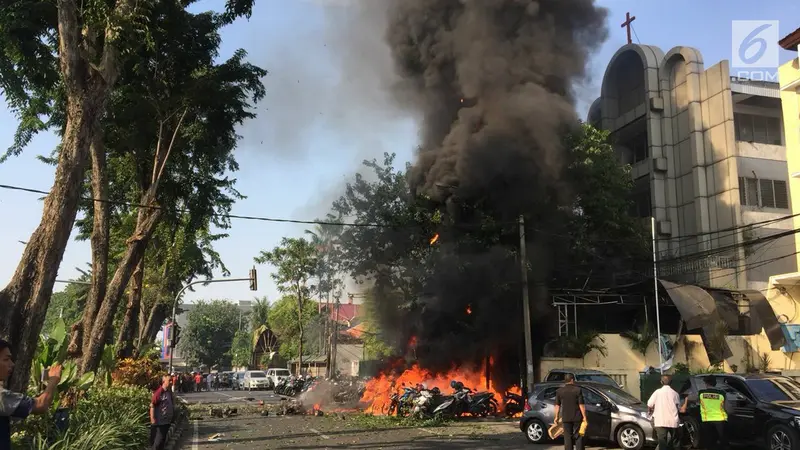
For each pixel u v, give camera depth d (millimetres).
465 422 19250
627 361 22875
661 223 30422
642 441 12250
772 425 10711
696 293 21906
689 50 31250
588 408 13008
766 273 28125
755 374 12328
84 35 11086
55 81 15531
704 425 12148
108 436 9297
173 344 29578
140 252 17125
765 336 23094
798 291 22750
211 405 28641
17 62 14672
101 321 16062
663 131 31922
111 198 25406
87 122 10570
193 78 17719
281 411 23812
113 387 15859
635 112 33438
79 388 11930
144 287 33406
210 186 22141
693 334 23312
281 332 65000
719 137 29469
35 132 17953
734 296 22906
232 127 19500
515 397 21406
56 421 9266
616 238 26766
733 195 28422
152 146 19578
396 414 20891
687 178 30656
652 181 31375
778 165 29703
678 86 31844
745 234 27953
